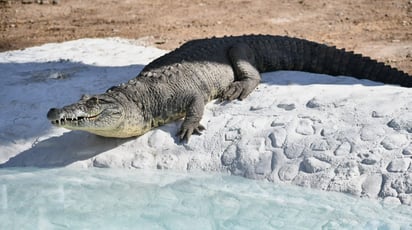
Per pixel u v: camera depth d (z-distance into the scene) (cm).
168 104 1295
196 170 1194
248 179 1148
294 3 2473
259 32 2131
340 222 994
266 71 1505
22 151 1301
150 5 2564
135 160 1232
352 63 1518
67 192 1141
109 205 1089
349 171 1084
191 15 2386
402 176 1045
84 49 1858
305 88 1334
